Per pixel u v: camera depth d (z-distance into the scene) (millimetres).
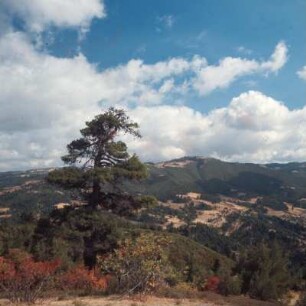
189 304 17656
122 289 19375
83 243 28359
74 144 30984
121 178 30562
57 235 28391
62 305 16203
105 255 25594
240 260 33406
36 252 26984
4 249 29375
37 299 17766
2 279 19219
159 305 16891
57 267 23375
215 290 26188
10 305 16344
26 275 18781
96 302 17062
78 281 20734
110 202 30938
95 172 28938
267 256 31469
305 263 98188
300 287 32938
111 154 30969
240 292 26844
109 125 30719
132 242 21453
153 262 19953
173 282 22625
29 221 36688
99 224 28719
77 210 29453
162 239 22016
